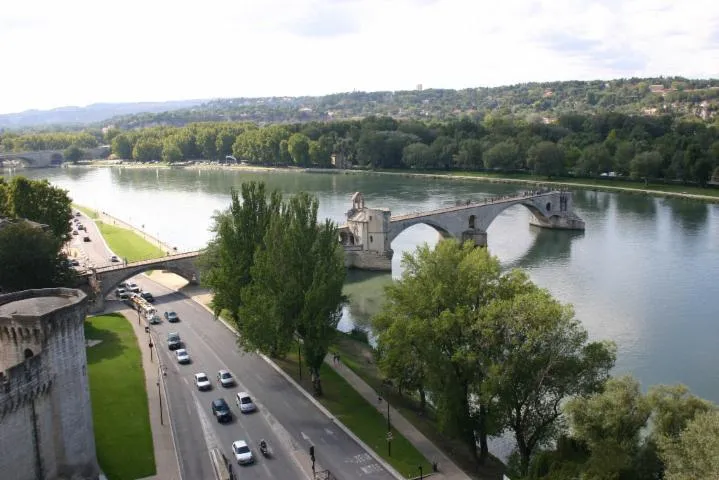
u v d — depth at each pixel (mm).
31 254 121062
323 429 86812
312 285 95875
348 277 184500
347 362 112500
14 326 67375
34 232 124625
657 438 65625
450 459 81125
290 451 81000
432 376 82500
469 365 81250
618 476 61438
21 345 68000
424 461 79812
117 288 154375
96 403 91000
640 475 64875
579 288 162500
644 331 132125
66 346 69312
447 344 86938
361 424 88438
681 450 60688
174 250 198250
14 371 62781
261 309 98750
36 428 66062
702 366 115188
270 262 99688
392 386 104188
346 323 142500
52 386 67938
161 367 105938
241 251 115250
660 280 167875
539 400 81500
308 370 106438
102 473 74688
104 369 102625
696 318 139000
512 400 79062
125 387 97062
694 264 182250
